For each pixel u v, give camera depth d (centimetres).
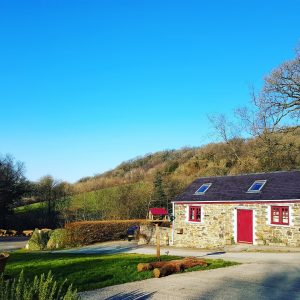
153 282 1477
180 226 3469
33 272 1722
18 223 6150
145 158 9300
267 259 2041
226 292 1307
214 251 2656
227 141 5897
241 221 3050
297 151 4916
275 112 4519
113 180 7456
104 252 2853
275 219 2881
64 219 5956
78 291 1358
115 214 5334
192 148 8831
